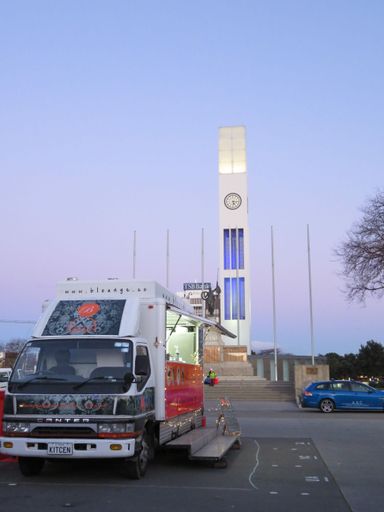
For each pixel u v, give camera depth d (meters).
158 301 11.29
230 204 72.56
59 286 11.63
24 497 8.66
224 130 74.81
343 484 9.95
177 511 7.90
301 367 34.97
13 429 9.48
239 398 36.16
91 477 10.30
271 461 12.45
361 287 39.06
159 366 11.09
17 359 10.10
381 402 27.30
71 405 9.43
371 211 39.28
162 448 11.89
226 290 70.31
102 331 10.31
